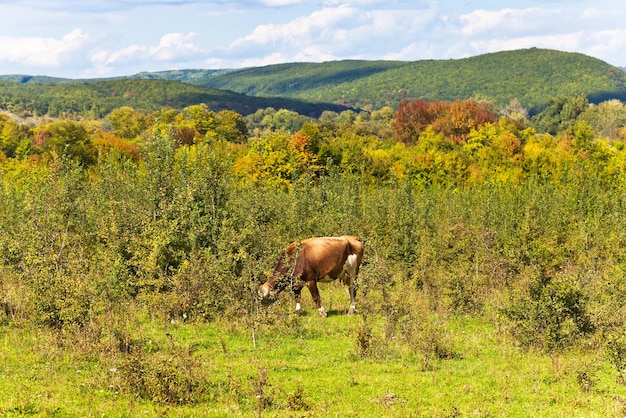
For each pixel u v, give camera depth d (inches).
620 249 1004.6
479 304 864.3
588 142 2908.5
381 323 778.8
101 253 863.7
